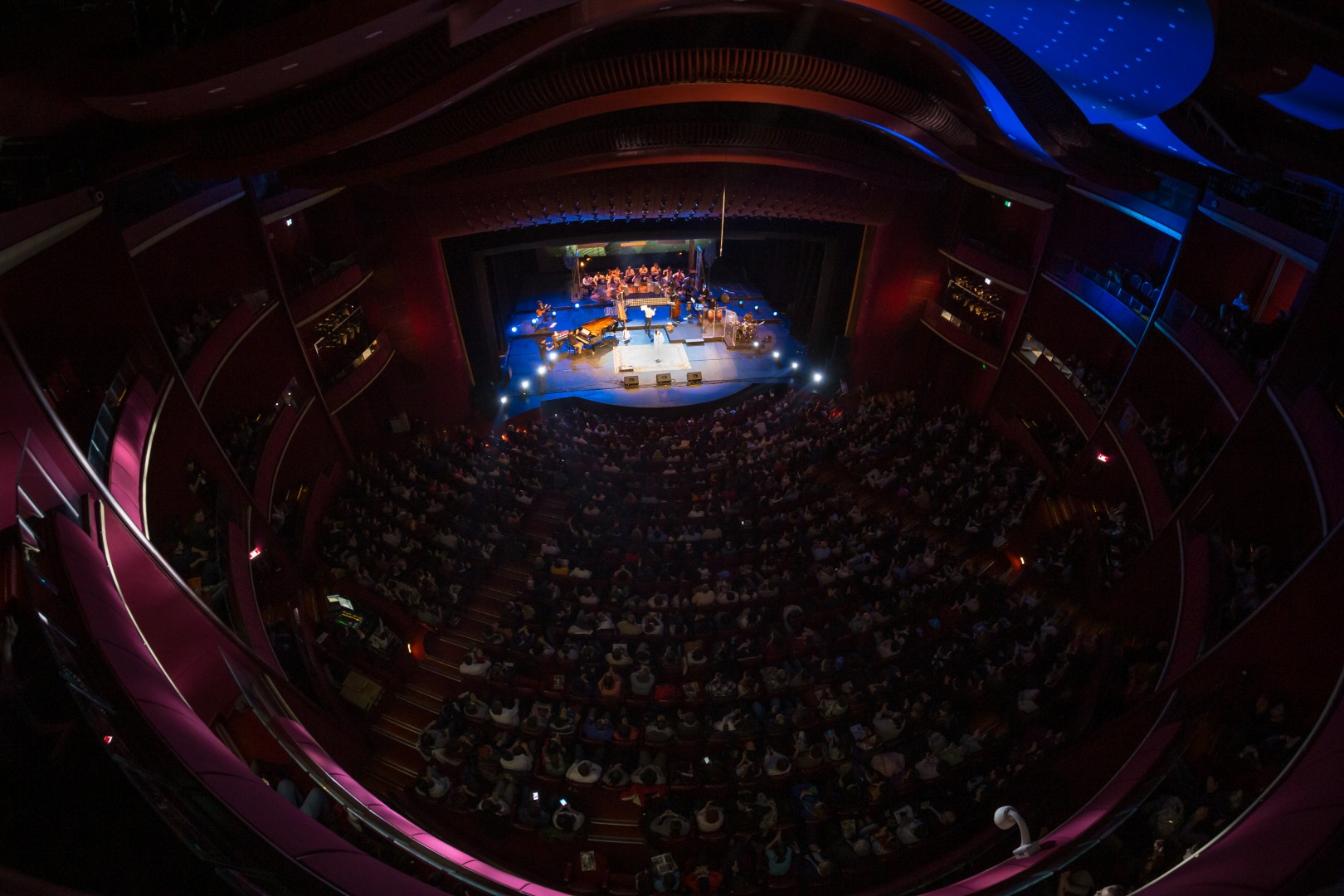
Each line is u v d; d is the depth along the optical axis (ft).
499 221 69.62
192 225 48.14
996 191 66.33
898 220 76.84
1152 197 50.75
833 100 49.90
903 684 43.62
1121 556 50.26
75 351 36.22
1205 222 46.65
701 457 73.15
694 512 62.64
